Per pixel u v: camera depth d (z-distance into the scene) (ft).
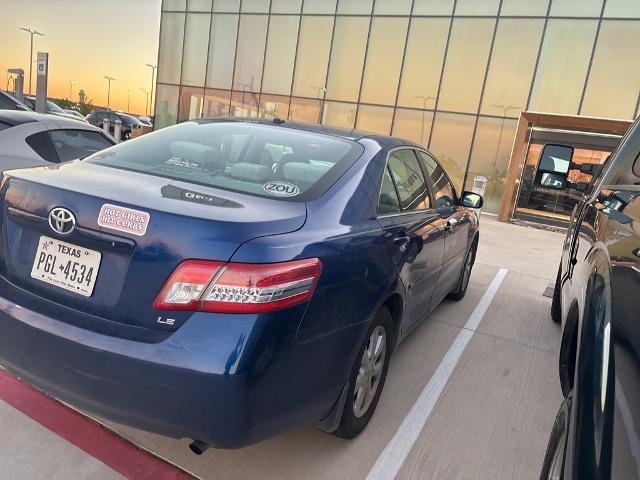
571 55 45.21
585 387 4.58
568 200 44.21
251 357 5.68
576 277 8.78
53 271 6.52
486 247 29.96
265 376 5.85
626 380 4.09
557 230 42.96
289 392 6.28
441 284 12.91
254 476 7.58
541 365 12.73
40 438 7.91
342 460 8.14
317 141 9.25
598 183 10.22
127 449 7.88
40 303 6.48
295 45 56.49
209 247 5.77
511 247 31.17
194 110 63.57
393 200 9.41
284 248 6.07
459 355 12.80
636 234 5.88
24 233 6.85
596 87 44.68
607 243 6.69
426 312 12.13
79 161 8.34
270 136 9.35
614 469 3.67
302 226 6.67
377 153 9.33
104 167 7.85
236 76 60.29
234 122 10.27
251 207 6.66
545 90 46.42
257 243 5.88
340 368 7.12
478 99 48.83
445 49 49.57
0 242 7.06
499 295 19.01
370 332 8.11
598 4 43.78
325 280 6.52
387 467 8.11
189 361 5.61
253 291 5.72
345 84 54.44
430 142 51.21
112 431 8.23
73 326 6.12
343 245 7.04
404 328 10.30
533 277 22.89
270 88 58.49
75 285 6.32
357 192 8.15
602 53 44.16
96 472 7.35
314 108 56.39
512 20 46.75
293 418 6.56
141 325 5.92
